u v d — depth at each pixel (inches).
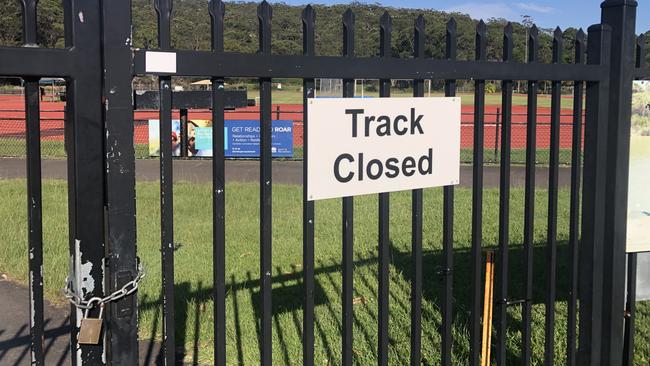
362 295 203.3
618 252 129.3
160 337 173.8
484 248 257.8
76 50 75.2
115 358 81.4
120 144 78.6
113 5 76.5
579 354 134.0
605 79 124.0
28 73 72.6
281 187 426.9
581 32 121.0
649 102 130.6
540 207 350.9
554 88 118.4
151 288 207.6
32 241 77.4
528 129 117.6
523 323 126.0
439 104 104.9
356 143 97.8
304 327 100.1
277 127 604.7
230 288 209.0
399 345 165.3
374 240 271.9
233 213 333.7
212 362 159.6
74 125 76.4
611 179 126.8
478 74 106.8
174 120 578.6
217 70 84.1
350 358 105.5
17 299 204.8
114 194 78.9
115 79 77.4
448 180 107.8
